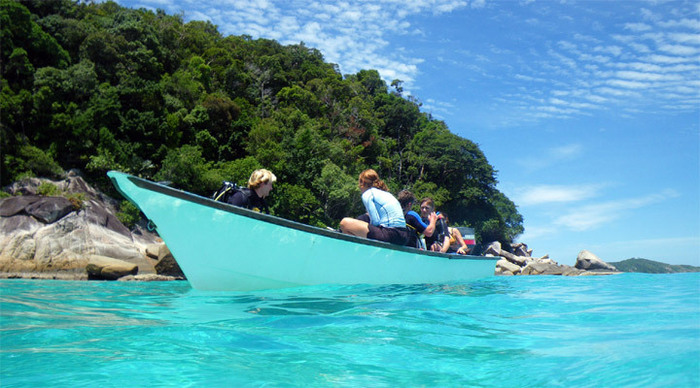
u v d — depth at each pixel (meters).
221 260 4.16
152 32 46.78
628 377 1.50
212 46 60.88
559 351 1.99
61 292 5.12
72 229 15.40
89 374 1.67
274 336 2.39
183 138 41.47
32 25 36.34
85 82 34.88
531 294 4.39
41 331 2.49
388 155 65.94
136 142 34.91
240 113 48.06
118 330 2.52
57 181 27.95
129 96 37.81
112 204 29.05
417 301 3.78
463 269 6.63
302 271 4.50
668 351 1.82
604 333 2.36
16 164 27.83
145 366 1.78
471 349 2.11
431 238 6.65
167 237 3.93
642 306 3.37
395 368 1.80
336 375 1.69
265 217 4.24
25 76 34.03
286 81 65.88
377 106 78.69
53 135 32.47
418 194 56.62
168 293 4.77
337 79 74.81
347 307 3.42
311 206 41.62
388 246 5.05
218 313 3.14
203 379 1.61
